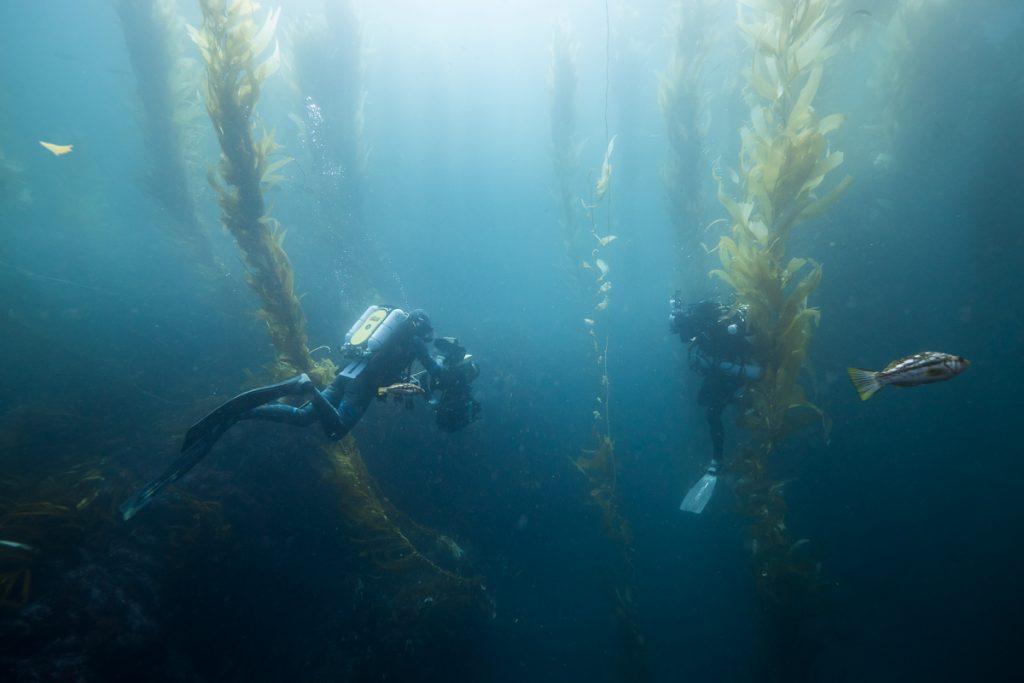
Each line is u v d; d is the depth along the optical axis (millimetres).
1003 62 8445
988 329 9875
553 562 8133
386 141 16281
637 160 12445
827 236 8875
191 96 9258
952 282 9438
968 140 8750
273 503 6422
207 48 4688
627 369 10172
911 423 9570
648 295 11578
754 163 4234
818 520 8594
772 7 3887
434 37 15688
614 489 6414
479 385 9445
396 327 4590
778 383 4109
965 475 8977
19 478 5727
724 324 4660
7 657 3848
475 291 13523
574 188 9023
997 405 9898
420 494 7938
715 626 7457
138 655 4441
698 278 8680
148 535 5254
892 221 9102
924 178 8938
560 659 7117
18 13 33812
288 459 6762
